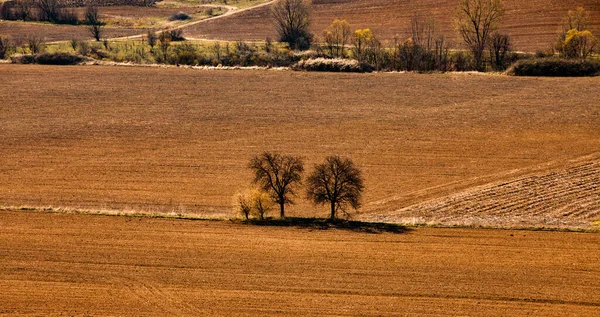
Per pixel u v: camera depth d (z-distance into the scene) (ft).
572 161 360.69
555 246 242.58
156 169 359.46
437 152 380.37
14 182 341.41
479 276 215.10
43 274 218.38
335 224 272.31
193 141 405.80
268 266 224.33
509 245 244.01
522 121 432.66
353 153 379.96
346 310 192.54
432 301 197.77
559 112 447.83
